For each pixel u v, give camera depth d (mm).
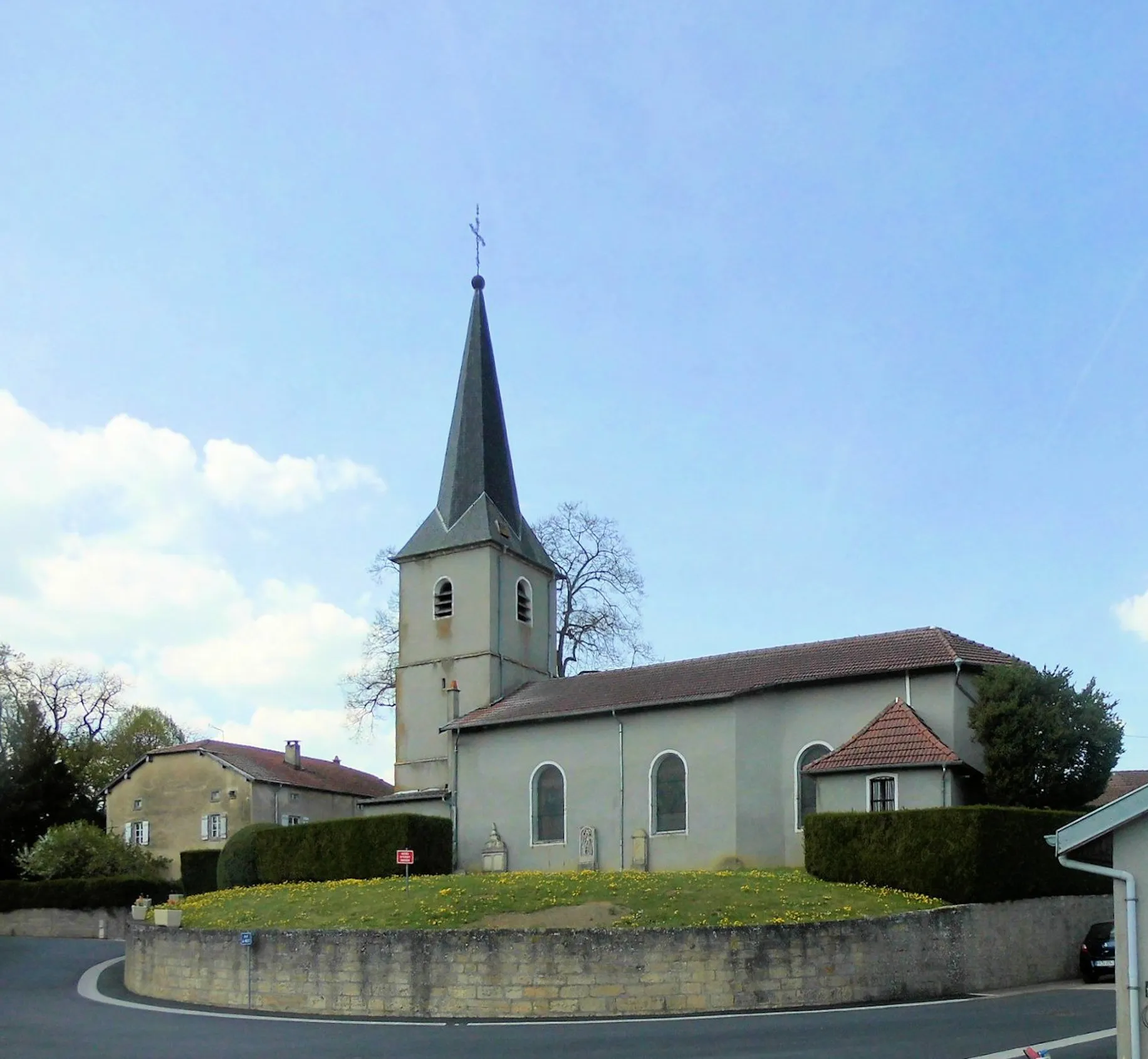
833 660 44094
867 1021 25516
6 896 53781
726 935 28906
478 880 38062
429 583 55562
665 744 45156
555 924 32031
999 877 33406
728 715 43750
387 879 41125
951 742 39781
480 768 49688
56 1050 23859
